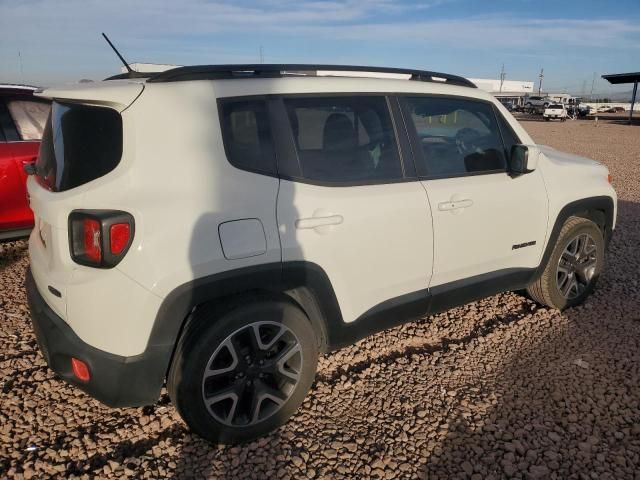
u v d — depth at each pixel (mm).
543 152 4098
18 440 2568
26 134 5047
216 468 2404
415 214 2920
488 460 2482
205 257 2264
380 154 2910
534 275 3746
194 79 2465
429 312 3227
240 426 2512
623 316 3998
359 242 2725
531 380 3146
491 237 3342
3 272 4742
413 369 3264
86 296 2191
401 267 2936
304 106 2676
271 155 2529
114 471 2373
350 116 2828
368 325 2924
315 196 2592
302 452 2512
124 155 2229
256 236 2395
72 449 2504
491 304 4242
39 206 2461
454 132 3266
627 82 39219
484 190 3260
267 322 2475
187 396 2346
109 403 2332
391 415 2812
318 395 2979
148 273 2162
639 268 5105
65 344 2273
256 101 2543
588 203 3926
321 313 2736
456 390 3045
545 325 3846
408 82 3141
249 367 2502
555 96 74000
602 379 3135
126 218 2141
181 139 2299
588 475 2389
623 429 2691
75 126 2436
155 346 2246
